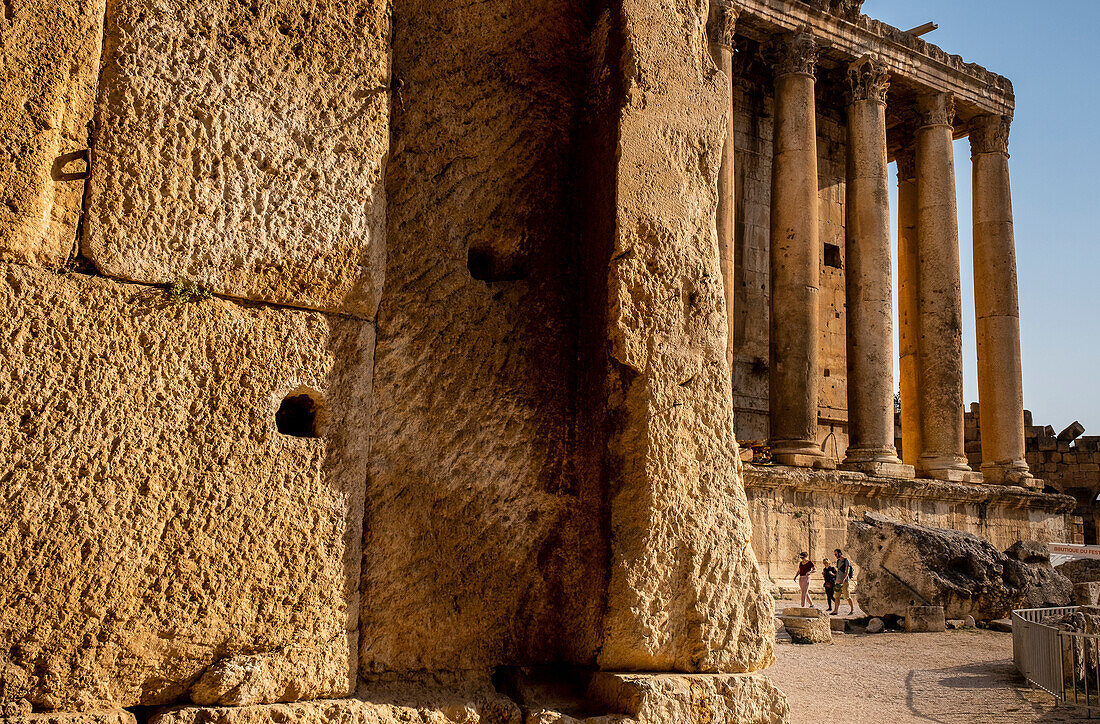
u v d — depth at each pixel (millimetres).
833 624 16812
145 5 3197
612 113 4094
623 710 3555
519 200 4168
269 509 3240
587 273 4184
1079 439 39625
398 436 3674
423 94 3959
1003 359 30578
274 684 3162
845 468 25906
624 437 3869
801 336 24969
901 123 32500
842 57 27828
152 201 3145
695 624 3818
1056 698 10453
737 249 28953
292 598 3248
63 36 3037
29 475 2863
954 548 17141
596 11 4363
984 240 31531
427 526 3695
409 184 3871
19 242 2914
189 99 3240
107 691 2922
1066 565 22031
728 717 3717
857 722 9312
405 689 3525
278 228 3359
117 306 3053
